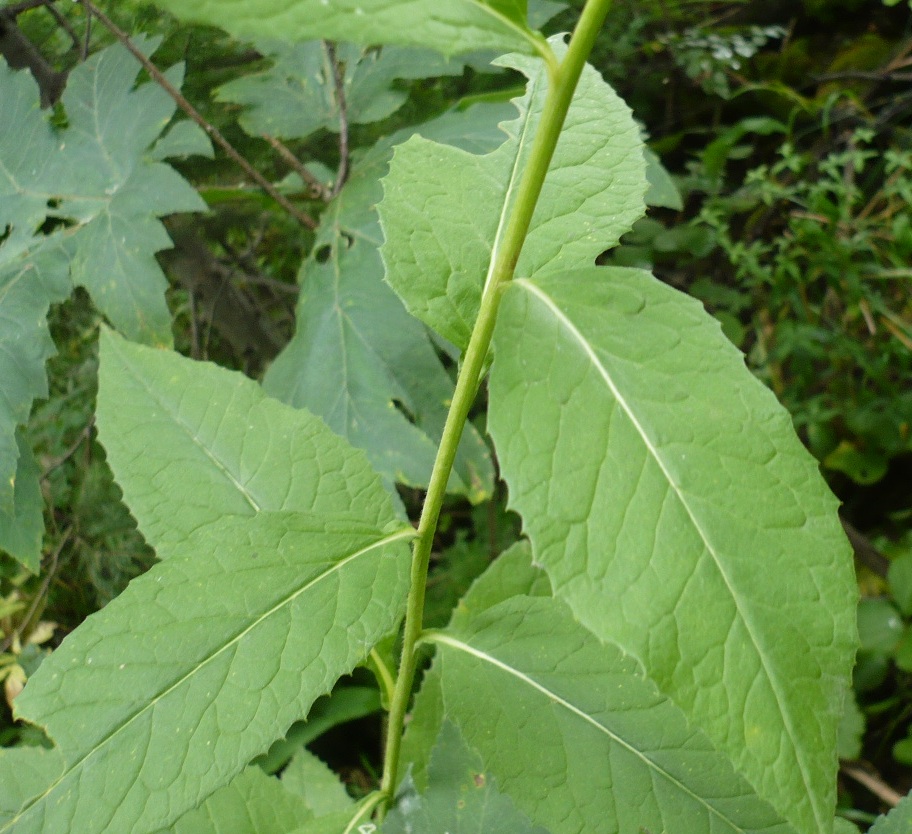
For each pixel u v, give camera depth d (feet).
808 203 4.13
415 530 1.12
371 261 2.22
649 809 1.22
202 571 1.06
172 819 0.96
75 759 0.98
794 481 0.87
